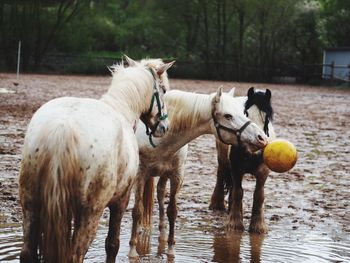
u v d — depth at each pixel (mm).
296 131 22188
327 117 27875
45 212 5062
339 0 65750
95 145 5203
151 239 8781
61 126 5102
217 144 10406
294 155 7801
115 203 6125
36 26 59781
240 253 8328
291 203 11461
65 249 5070
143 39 73188
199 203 11195
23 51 58625
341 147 18938
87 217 5320
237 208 9547
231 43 64625
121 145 5625
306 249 8633
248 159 9156
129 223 9531
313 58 63688
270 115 9086
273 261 8008
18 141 16203
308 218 10453
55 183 5012
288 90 47906
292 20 61250
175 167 8148
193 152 16641
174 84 47094
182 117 7773
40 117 5301
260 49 61938
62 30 63531
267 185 12977
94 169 5199
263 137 7672
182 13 64812
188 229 9445
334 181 13719
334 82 58062
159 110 6891
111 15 78812
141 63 6941
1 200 10242
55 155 5039
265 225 9516
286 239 9148
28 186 5219
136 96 6551
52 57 61750
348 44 61906
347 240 9195
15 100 26750
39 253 5316
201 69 62969
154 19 67375
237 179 9484
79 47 66188
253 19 62594
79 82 43750
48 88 35375
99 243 8289
